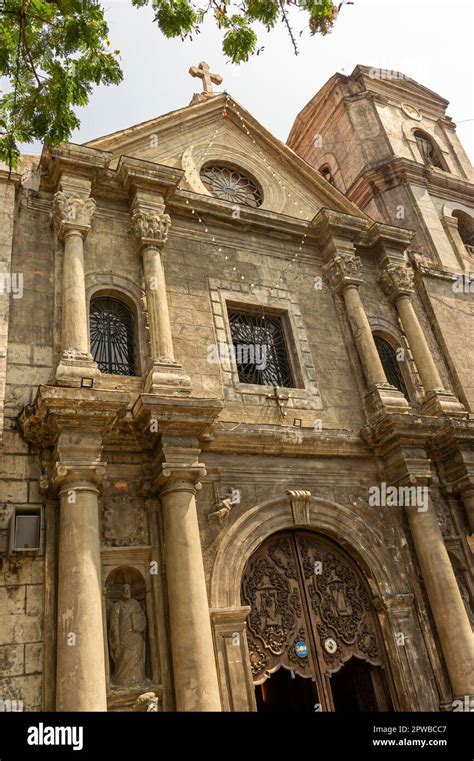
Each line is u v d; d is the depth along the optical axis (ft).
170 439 32.22
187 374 37.68
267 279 45.09
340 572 37.11
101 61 29.45
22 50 28.43
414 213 61.11
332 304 46.88
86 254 38.55
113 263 39.22
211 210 44.96
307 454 38.37
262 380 41.52
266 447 36.96
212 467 35.17
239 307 43.27
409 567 38.04
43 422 29.68
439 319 51.60
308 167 52.75
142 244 39.52
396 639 35.04
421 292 53.16
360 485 39.40
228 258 44.34
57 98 28.45
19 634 26.63
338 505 37.68
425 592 37.47
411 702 33.35
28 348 33.47
